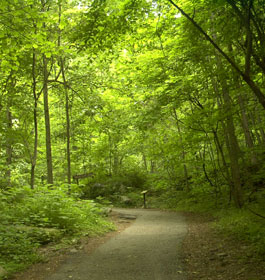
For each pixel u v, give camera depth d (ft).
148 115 42.19
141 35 34.53
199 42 29.04
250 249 18.03
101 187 68.95
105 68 49.34
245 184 42.27
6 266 16.72
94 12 24.20
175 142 51.78
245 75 16.40
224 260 16.74
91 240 25.12
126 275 15.49
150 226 33.83
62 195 30.60
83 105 51.47
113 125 52.60
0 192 32.14
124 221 38.40
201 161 48.70
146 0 28.37
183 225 32.89
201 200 49.93
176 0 30.04
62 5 38.83
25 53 39.14
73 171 76.38
